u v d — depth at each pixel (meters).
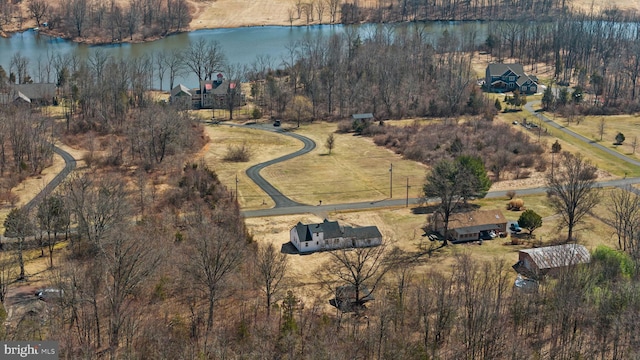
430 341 90.62
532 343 89.81
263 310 98.81
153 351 85.19
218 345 84.81
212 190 148.50
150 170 165.00
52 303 94.00
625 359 83.62
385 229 137.25
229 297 101.56
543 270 113.44
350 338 89.38
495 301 98.12
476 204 152.00
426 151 186.25
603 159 185.38
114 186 135.88
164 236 117.81
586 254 114.88
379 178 169.00
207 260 97.56
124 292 92.62
